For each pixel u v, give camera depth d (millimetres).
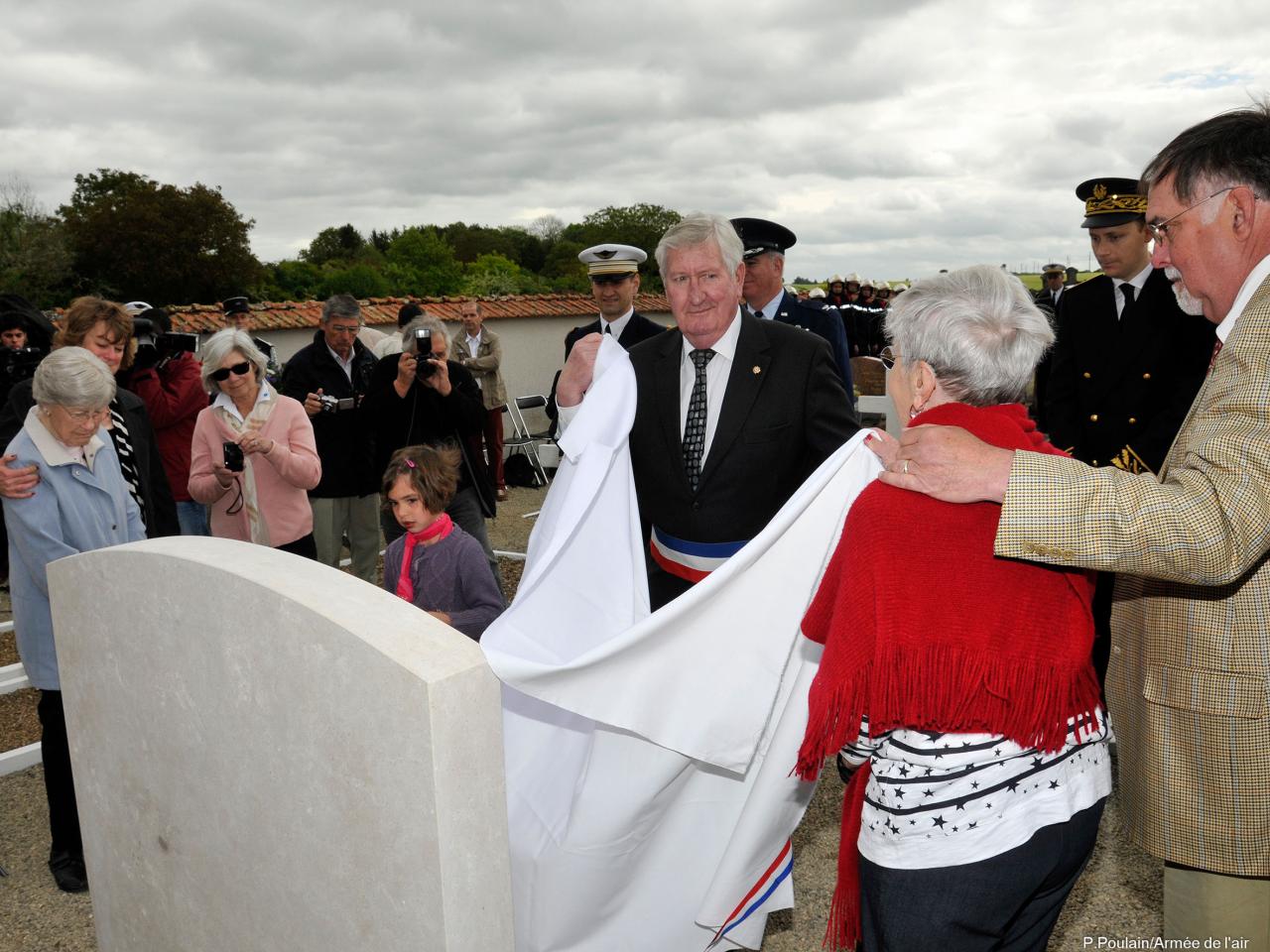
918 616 1540
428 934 1695
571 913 2209
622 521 2785
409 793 1663
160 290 36531
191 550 2100
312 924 1918
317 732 1805
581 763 2270
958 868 1622
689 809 2211
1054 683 1543
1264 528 1521
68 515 3172
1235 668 1822
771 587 2057
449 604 3412
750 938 2230
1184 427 1851
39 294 33469
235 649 1946
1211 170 1780
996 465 1536
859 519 1631
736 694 2053
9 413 4465
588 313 16422
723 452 2980
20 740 4656
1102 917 3023
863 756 1743
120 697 2299
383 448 5344
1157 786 1961
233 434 4715
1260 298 1710
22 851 3721
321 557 5781
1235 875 1900
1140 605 2043
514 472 11570
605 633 2682
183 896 2268
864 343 15031
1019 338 1646
